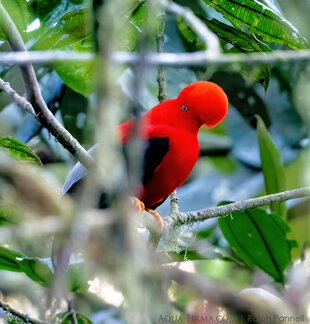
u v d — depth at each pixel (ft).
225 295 23.50
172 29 30.48
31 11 21.36
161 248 23.81
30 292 29.91
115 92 7.98
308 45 26.35
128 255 8.27
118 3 7.95
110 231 8.38
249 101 33.22
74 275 21.13
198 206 36.63
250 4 23.40
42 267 22.07
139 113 8.73
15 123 31.91
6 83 18.24
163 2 11.82
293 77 33.68
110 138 8.04
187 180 39.09
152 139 23.47
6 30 13.41
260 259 25.73
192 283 23.79
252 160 37.86
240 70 26.27
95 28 7.98
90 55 10.95
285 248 25.22
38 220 8.76
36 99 15.23
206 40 10.96
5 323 21.36
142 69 8.70
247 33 25.67
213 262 30.99
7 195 9.05
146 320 8.71
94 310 27.09
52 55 11.35
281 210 27.35
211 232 31.04
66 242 8.46
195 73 31.19
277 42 24.36
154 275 14.69
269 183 27.17
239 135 38.47
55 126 15.81
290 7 30.71
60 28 21.45
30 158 20.92
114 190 8.47
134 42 21.95
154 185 23.88
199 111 23.98
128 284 8.25
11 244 23.11
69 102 29.27
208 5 24.27
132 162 8.74
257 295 22.85
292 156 36.45
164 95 25.79
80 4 21.79
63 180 30.71
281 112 36.35
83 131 29.14
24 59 10.41
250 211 24.30
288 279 26.11
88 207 8.59
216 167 39.01
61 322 21.89
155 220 22.39
